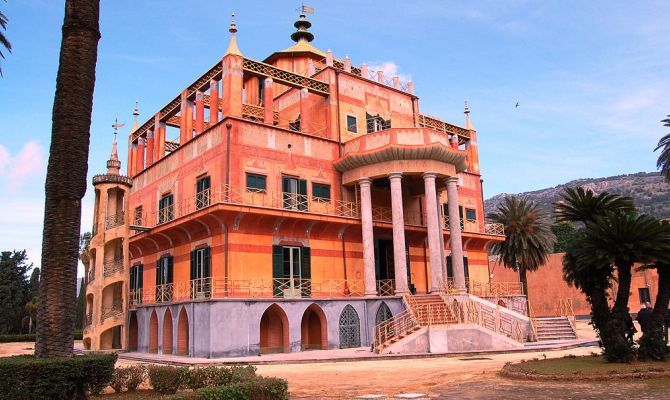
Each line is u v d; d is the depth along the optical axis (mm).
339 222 32469
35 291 72000
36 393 11688
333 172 34438
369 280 31719
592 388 13812
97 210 35219
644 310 19062
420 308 29328
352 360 24359
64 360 12203
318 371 20312
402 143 32281
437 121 43812
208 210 28141
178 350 29062
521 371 16359
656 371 15195
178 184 34594
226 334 26312
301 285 30922
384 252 36125
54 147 13586
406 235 37375
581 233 18969
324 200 33469
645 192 192875
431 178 32438
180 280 33438
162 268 35844
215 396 10969
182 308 29172
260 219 29703
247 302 27188
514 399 12781
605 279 18531
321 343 29938
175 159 35375
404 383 16438
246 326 26922
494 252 49562
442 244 35938
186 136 34625
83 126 13922
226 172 29281
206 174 31328
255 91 40938
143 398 14188
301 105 34125
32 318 70188
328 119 35188
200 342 26688
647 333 17781
